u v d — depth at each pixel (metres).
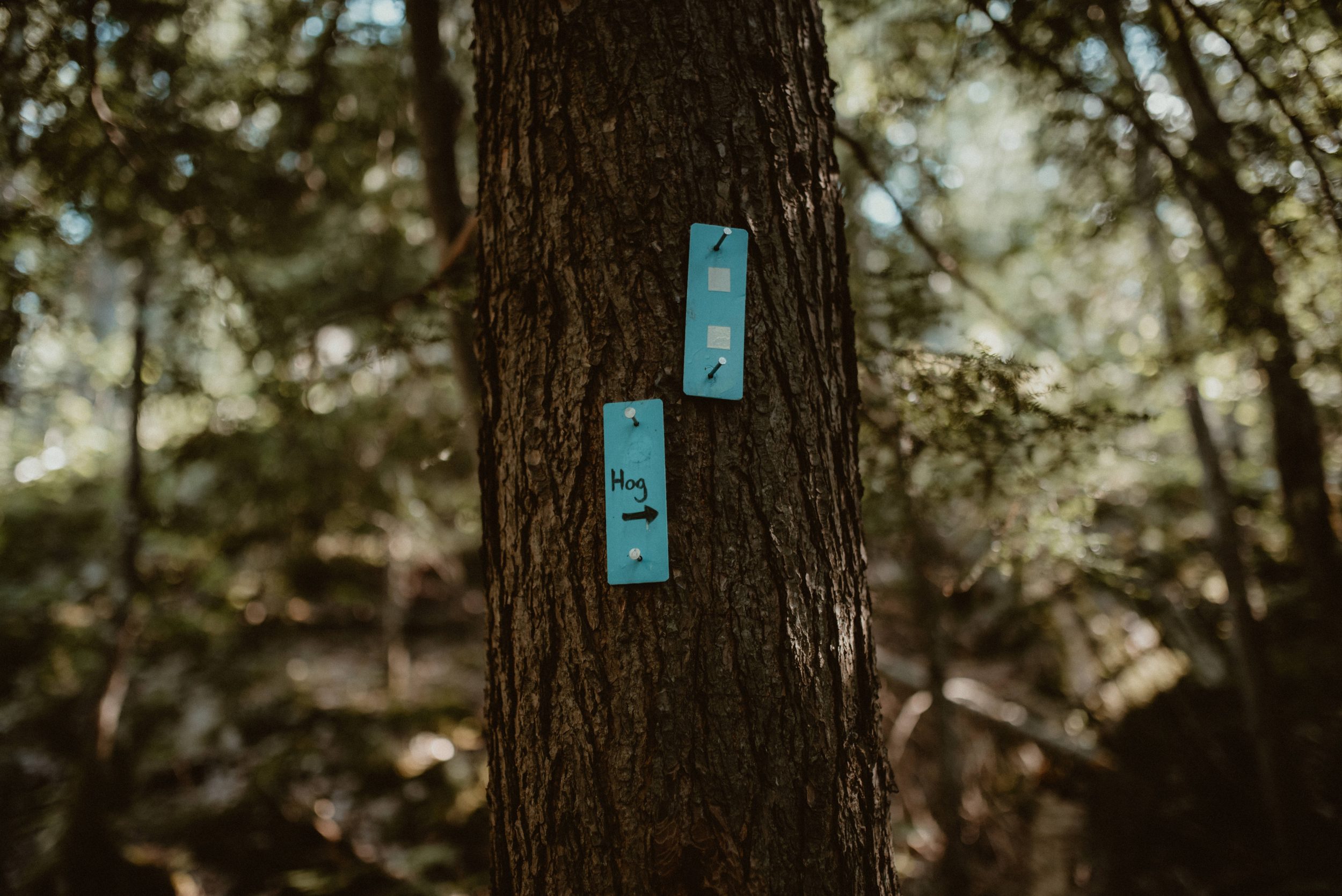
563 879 1.12
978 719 5.14
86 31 2.28
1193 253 3.28
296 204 3.45
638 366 1.16
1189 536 5.76
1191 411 4.14
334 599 7.27
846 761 1.17
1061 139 3.16
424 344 2.34
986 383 1.97
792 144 1.27
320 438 4.43
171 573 6.95
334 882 4.14
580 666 1.14
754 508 1.15
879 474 2.30
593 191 1.19
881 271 2.32
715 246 1.18
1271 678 3.98
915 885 4.20
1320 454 4.57
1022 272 5.00
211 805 4.75
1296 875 3.76
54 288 3.15
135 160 2.75
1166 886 3.96
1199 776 4.45
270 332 3.26
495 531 1.30
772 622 1.13
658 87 1.19
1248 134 2.21
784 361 1.21
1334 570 4.57
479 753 5.39
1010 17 2.36
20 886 4.05
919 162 3.24
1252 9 2.13
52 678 5.89
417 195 4.21
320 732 5.51
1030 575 3.27
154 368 4.09
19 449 7.28
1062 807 4.54
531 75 1.25
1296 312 2.71
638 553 1.13
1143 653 5.14
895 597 4.74
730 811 1.08
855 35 3.39
